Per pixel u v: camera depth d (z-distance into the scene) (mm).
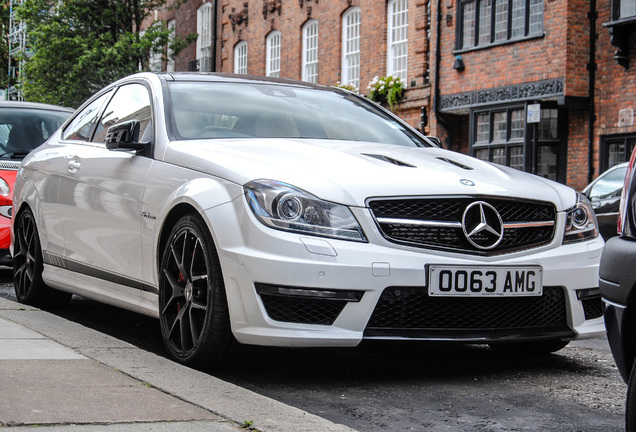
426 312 4195
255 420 3232
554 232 4527
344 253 4035
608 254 3012
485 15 18234
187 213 4543
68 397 3342
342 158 4516
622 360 3000
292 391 4117
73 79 27281
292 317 4062
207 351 4301
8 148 8789
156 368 4035
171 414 3207
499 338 4266
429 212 4250
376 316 4125
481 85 18281
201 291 4383
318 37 24141
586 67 16375
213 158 4531
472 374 4613
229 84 5645
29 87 28406
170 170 4742
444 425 3574
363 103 6066
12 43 44656
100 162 5477
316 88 6078
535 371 4750
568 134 17000
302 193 4133
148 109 5316
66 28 27594
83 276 5711
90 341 4598
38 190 6316
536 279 4375
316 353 5066
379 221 4152
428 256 4168
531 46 17000
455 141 19906
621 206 3053
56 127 9227
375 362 4863
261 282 4035
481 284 4227
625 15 15602
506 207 4418
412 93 20547
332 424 3268
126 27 28203
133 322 6074
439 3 19469
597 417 3773
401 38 21219
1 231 8227
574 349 5523
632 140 15656
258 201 4145
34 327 4926
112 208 5219
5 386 3447
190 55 31328
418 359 5000
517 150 17516
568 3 16188
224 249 4168
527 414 3797
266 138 5043
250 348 4348
